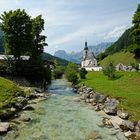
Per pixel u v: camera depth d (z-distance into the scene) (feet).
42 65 282.97
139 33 265.13
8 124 103.45
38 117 124.88
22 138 92.27
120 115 118.11
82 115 129.08
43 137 93.71
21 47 254.68
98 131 100.42
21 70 252.62
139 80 196.44
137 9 278.46
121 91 167.94
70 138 92.63
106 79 253.65
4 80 199.11
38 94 200.54
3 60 262.06
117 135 94.89
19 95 173.78
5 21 249.55
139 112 117.19
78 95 208.23
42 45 299.99
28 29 256.32
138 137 89.81
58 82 381.19
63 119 120.88
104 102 156.04
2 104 133.80
